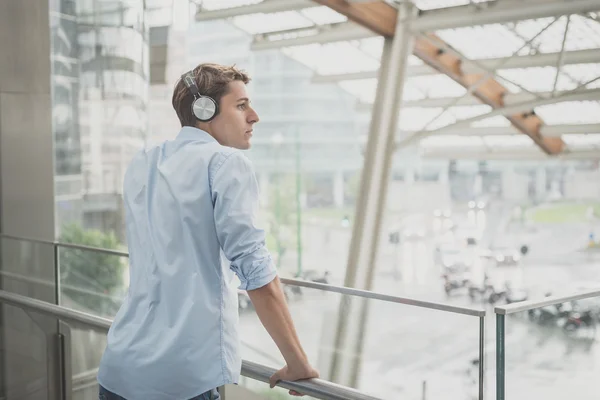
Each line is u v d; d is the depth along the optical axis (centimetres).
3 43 533
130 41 814
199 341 129
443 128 1608
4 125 534
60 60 720
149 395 132
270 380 152
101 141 772
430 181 2859
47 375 248
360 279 1656
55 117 716
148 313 133
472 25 1302
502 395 151
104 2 773
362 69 1923
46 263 313
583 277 2683
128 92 810
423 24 1374
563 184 2756
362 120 2828
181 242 132
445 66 1625
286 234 2936
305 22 1645
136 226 139
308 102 2855
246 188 129
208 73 141
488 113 1639
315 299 177
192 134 140
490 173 2817
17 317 264
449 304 151
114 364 136
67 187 725
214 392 136
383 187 1595
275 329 131
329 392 142
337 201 2897
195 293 129
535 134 1920
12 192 541
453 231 2841
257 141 2912
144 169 141
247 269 126
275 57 2812
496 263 2773
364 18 1410
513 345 154
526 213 2792
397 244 2853
